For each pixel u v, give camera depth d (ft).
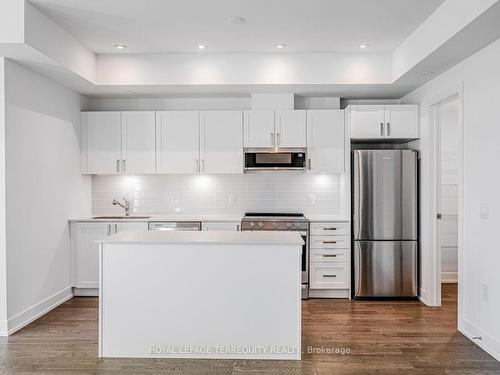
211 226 16.25
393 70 15.07
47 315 13.78
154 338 10.37
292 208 18.06
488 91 10.93
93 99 17.98
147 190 18.25
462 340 11.58
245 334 10.27
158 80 15.43
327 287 16.07
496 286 10.50
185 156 17.06
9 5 10.68
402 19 12.03
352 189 16.38
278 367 9.80
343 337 11.77
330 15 11.82
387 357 10.40
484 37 10.33
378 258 15.78
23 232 12.73
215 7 11.34
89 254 16.08
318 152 16.79
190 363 10.02
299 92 16.75
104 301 10.41
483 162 11.13
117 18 12.07
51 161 14.56
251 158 16.89
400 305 15.11
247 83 15.35
